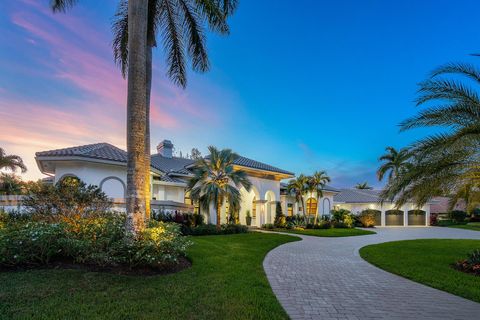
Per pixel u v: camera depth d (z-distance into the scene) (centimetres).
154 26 1372
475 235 2691
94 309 503
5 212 1355
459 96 996
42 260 744
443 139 960
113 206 1552
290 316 545
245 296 611
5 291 567
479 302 658
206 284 682
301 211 3831
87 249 754
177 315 495
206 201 2111
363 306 614
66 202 984
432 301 659
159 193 2400
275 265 1046
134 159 859
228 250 1254
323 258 1244
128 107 888
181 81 1543
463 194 1164
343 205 4659
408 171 1066
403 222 4325
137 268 771
